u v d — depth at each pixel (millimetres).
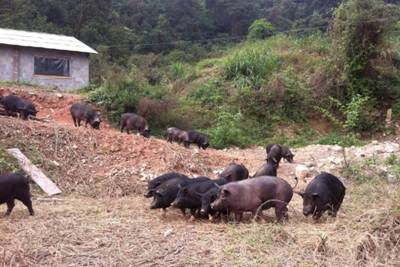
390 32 24641
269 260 6410
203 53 47844
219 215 9367
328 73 25266
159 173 13000
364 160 14938
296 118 24359
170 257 6664
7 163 12172
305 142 22547
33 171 12062
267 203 8930
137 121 18453
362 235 6711
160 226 8547
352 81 24531
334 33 25422
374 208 7879
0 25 39812
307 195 9172
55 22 46531
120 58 44062
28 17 43438
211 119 23906
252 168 14750
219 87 26469
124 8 56469
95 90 23250
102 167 13055
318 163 15945
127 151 13844
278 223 8695
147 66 38469
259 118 24234
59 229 7984
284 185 9078
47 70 26703
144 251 6918
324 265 6207
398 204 7277
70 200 10852
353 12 24188
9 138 13344
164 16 55469
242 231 7938
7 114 16844
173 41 52094
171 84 29484
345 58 24484
